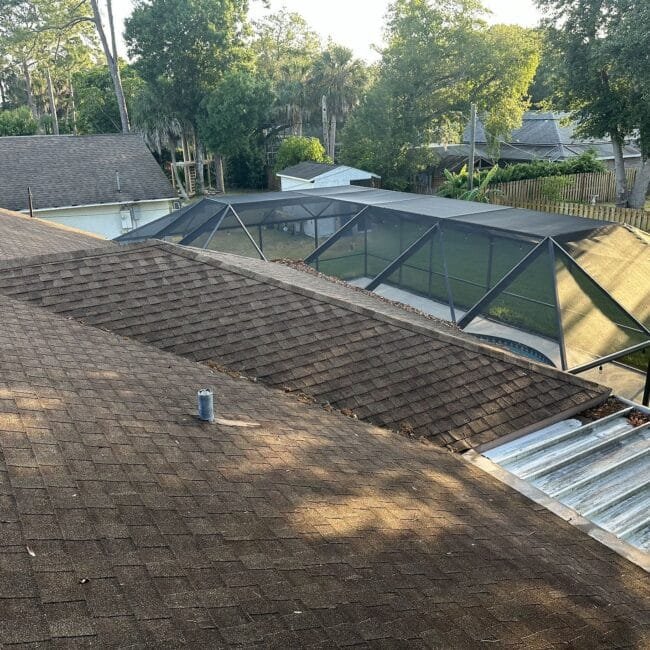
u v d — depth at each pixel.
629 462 8.18
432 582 4.68
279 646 3.39
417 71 41.59
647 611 5.21
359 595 4.18
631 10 31.44
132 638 3.08
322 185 37.16
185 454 5.63
